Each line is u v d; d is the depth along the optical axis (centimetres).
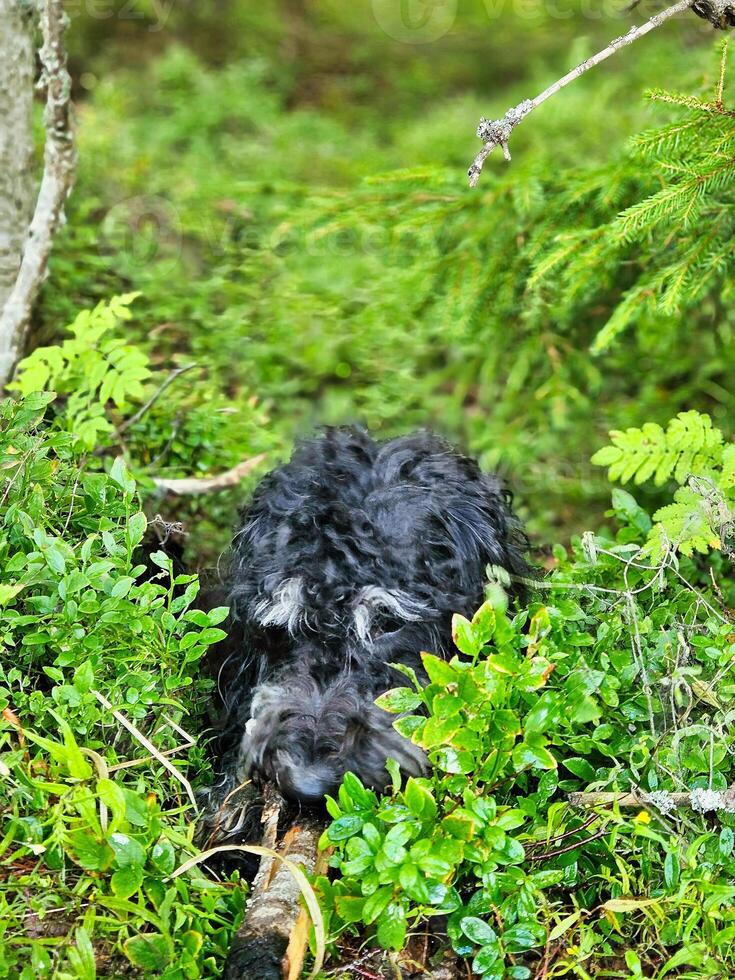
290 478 146
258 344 208
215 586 150
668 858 122
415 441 154
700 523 140
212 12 379
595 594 141
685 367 196
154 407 179
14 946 116
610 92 234
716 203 158
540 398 198
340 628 137
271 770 131
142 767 128
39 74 229
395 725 123
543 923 122
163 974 115
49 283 201
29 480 138
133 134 291
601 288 177
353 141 314
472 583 141
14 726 122
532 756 123
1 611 128
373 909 117
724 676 133
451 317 181
